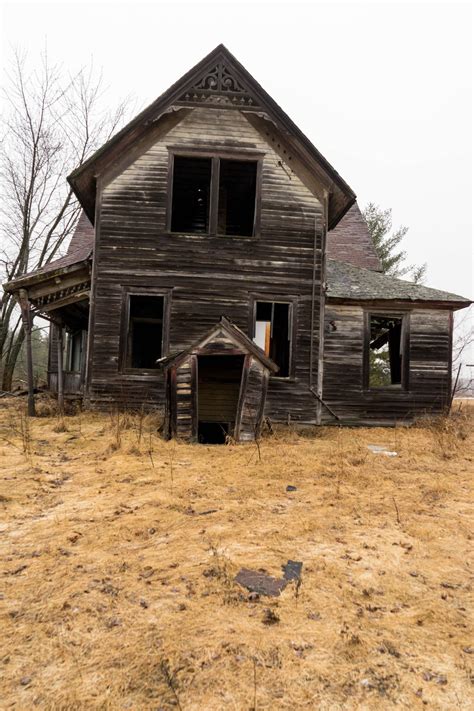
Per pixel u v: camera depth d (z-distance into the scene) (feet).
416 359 43.32
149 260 39.34
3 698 8.29
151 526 16.10
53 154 81.35
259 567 13.20
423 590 12.32
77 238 56.54
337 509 18.16
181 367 30.27
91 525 16.14
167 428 30.68
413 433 37.93
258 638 10.00
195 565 13.25
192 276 39.65
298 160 41.29
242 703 8.18
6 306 81.71
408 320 43.55
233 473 22.85
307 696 8.41
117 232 39.27
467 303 42.29
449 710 8.18
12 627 10.39
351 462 26.17
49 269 43.21
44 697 8.32
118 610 11.04
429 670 9.21
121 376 38.42
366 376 42.47
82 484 20.83
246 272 40.19
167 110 40.14
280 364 49.93
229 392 38.37
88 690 8.49
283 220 40.91
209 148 40.40
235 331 30.58
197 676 8.84
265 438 32.53
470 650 9.86
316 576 12.80
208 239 40.06
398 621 10.89
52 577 12.59
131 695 8.38
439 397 43.09
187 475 22.31
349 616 11.02
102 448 27.27
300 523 16.49
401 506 18.72
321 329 40.75
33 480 21.06
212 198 40.34
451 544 15.19
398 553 14.39
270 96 40.27
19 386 81.05
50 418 37.09
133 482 21.07
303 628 10.47
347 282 45.70
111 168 39.81
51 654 9.48
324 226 41.19
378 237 102.12
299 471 23.65
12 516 16.96
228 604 11.34
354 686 8.71
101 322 38.63
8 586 12.14
